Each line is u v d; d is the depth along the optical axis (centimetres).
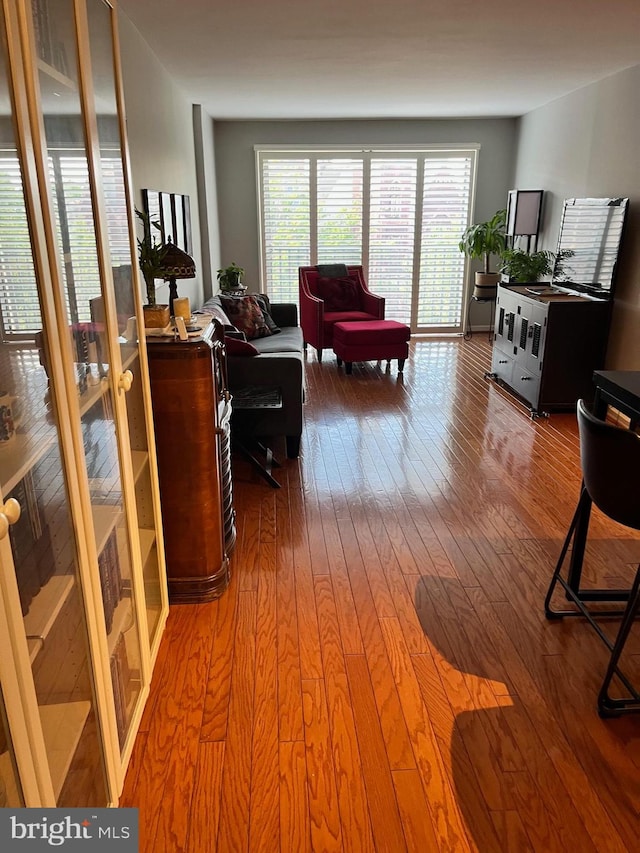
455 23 341
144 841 153
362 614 240
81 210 140
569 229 529
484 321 769
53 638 117
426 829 156
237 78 473
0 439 102
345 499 337
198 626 233
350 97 559
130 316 185
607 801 164
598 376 238
